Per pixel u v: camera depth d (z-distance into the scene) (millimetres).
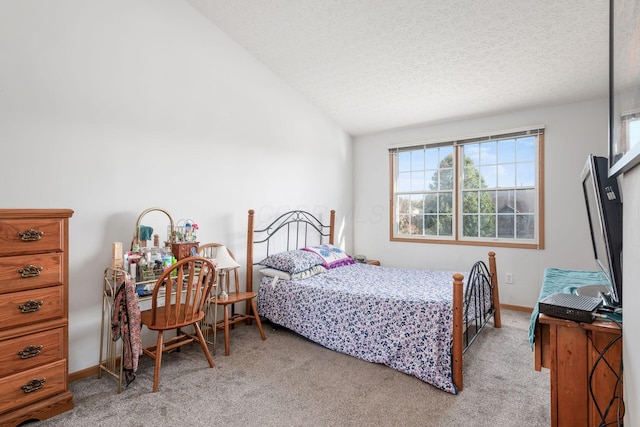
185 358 2703
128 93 2678
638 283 964
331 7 2818
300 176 4230
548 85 3318
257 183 3701
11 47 2131
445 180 4461
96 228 2498
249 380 2348
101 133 2527
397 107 4141
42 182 2256
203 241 3189
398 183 4859
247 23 3203
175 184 2980
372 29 2959
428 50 3074
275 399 2107
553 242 3695
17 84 2154
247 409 2004
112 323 2219
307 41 3279
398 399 2107
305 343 3023
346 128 4914
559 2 2357
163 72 2902
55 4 2305
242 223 3543
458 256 4309
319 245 4129
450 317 2299
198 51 3158
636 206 991
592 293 1648
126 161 2664
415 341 2404
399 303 2520
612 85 1177
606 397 1261
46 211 1898
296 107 4164
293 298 3158
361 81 3754
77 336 2404
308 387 2252
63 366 1984
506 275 3971
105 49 2549
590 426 1285
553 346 1349
